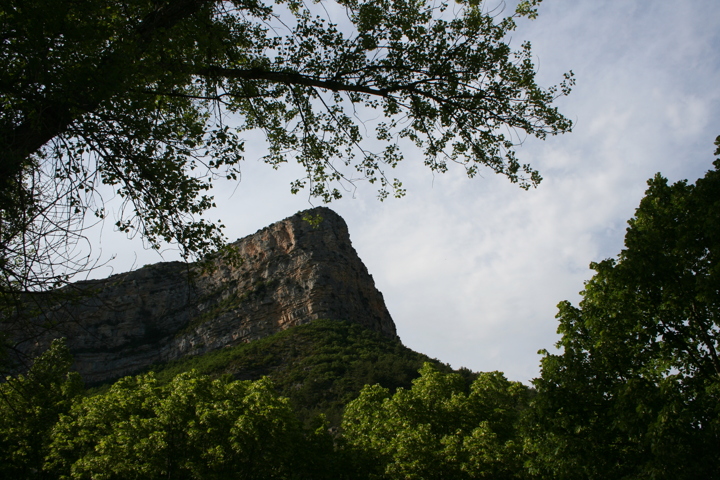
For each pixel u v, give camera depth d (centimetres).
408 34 1173
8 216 728
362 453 2602
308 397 6494
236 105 1321
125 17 948
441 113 1242
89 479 2369
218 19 1117
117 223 959
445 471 2375
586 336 1636
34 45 765
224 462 2314
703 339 1465
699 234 1411
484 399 2848
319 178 1375
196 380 2545
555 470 1548
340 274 10656
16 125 812
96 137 880
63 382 2853
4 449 2433
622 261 1518
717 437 1261
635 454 1456
